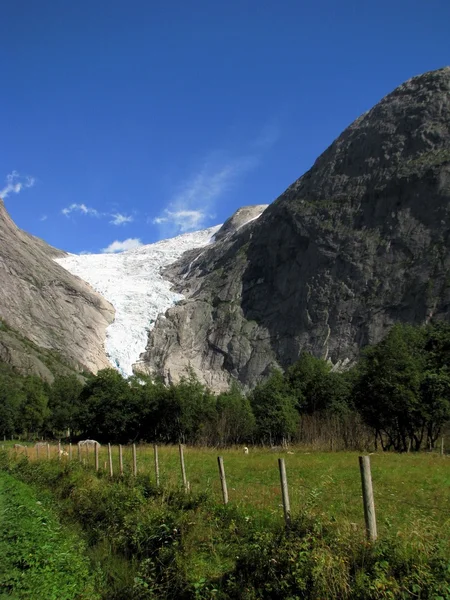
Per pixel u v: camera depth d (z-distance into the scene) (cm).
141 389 6588
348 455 3228
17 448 4403
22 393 7694
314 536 838
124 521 1280
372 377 4253
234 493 1616
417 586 677
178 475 2019
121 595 947
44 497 1870
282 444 4803
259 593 812
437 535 780
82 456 3064
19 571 970
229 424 5422
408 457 3008
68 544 1195
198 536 1091
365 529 826
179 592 918
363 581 719
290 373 5953
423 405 4006
